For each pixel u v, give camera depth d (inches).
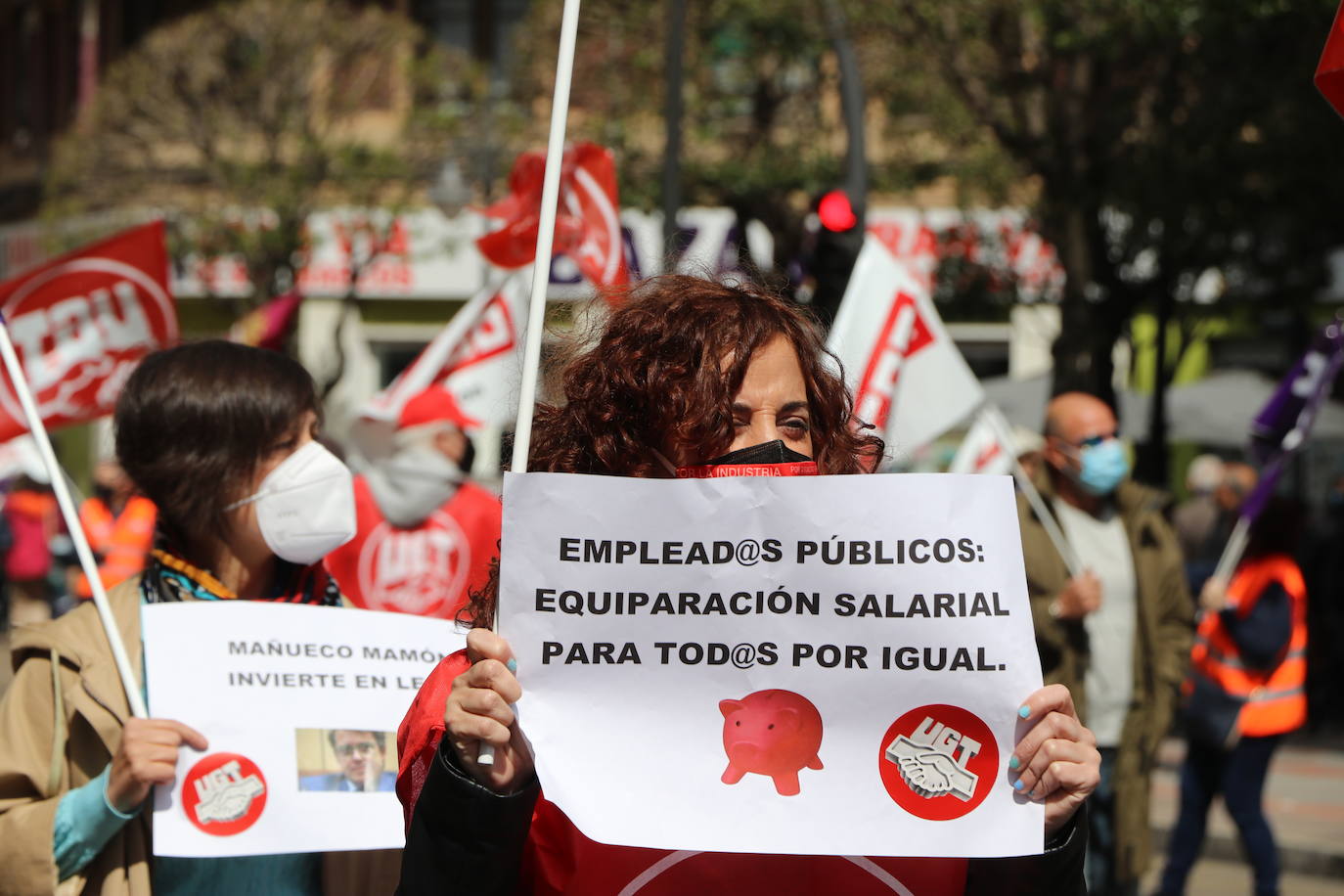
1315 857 549.0
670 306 115.0
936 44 762.8
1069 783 101.7
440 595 346.9
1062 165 753.0
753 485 106.2
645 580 106.2
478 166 1007.0
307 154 1245.7
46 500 954.7
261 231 1224.2
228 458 157.5
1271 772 713.6
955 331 1267.2
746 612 105.6
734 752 104.4
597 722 105.0
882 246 368.2
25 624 153.7
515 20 1444.4
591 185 315.0
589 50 942.4
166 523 163.6
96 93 1312.7
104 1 1550.2
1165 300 860.6
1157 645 336.8
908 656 104.3
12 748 148.5
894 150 1052.5
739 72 906.1
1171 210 765.9
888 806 103.2
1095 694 328.8
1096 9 686.5
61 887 143.6
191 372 158.9
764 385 112.7
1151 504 343.3
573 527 106.3
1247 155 741.9
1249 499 423.5
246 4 1247.5
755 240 1000.9
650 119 914.7
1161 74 746.2
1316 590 834.2
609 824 102.6
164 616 154.3
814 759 104.2
